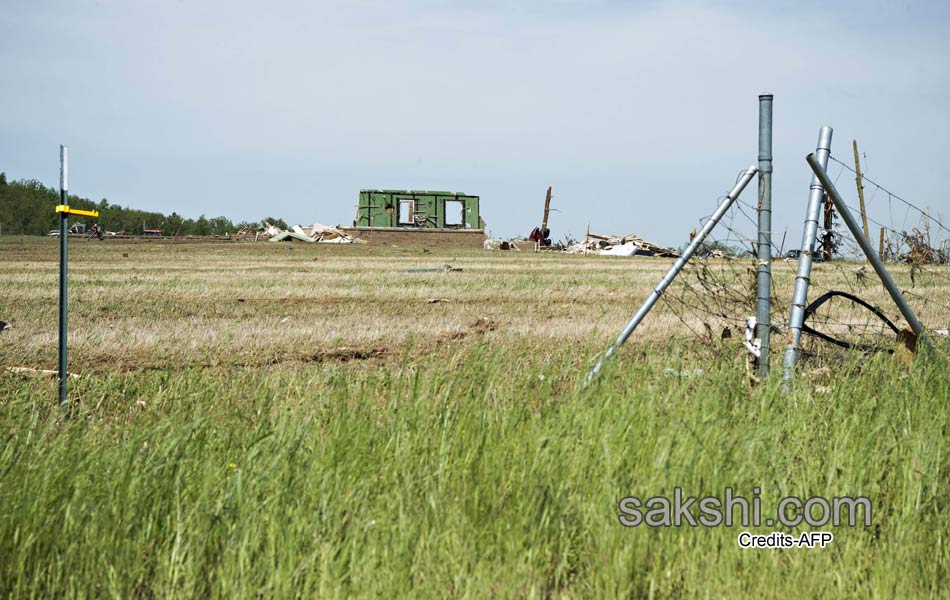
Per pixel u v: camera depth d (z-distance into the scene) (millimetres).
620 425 9836
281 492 8484
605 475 8867
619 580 7730
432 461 9438
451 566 7770
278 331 22953
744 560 8352
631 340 21469
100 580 7598
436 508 8438
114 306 30062
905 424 11078
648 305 14180
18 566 7543
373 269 54969
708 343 15641
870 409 11742
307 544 7965
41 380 15227
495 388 12117
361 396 11266
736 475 9156
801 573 8195
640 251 105375
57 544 7879
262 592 7398
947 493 9531
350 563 7648
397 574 7531
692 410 11125
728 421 11500
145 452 9617
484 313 29094
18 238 110625
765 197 14195
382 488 9047
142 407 13016
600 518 8227
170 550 8008
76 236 119938
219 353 19781
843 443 10211
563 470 9094
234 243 99375
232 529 7977
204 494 8352
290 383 13508
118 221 194250
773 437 10727
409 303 32656
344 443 9688
